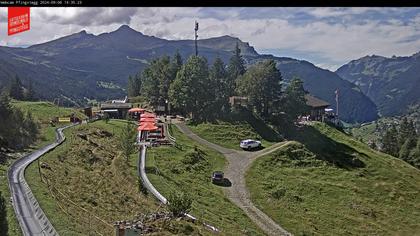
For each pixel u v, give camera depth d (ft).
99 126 354.33
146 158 264.93
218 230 161.48
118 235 129.39
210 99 419.13
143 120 342.03
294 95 426.10
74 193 172.24
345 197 275.39
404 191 302.04
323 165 323.37
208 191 239.50
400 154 495.41
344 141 400.26
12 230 118.11
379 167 338.75
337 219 245.86
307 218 238.89
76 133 315.78
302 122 441.27
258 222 215.51
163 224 147.13
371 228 242.17
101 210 158.10
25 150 249.14
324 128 424.05
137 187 197.88
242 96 460.55
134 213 160.45
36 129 327.88
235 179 275.80
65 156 237.66
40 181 171.94
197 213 181.47
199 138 360.89
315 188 281.95
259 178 282.15
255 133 390.83
